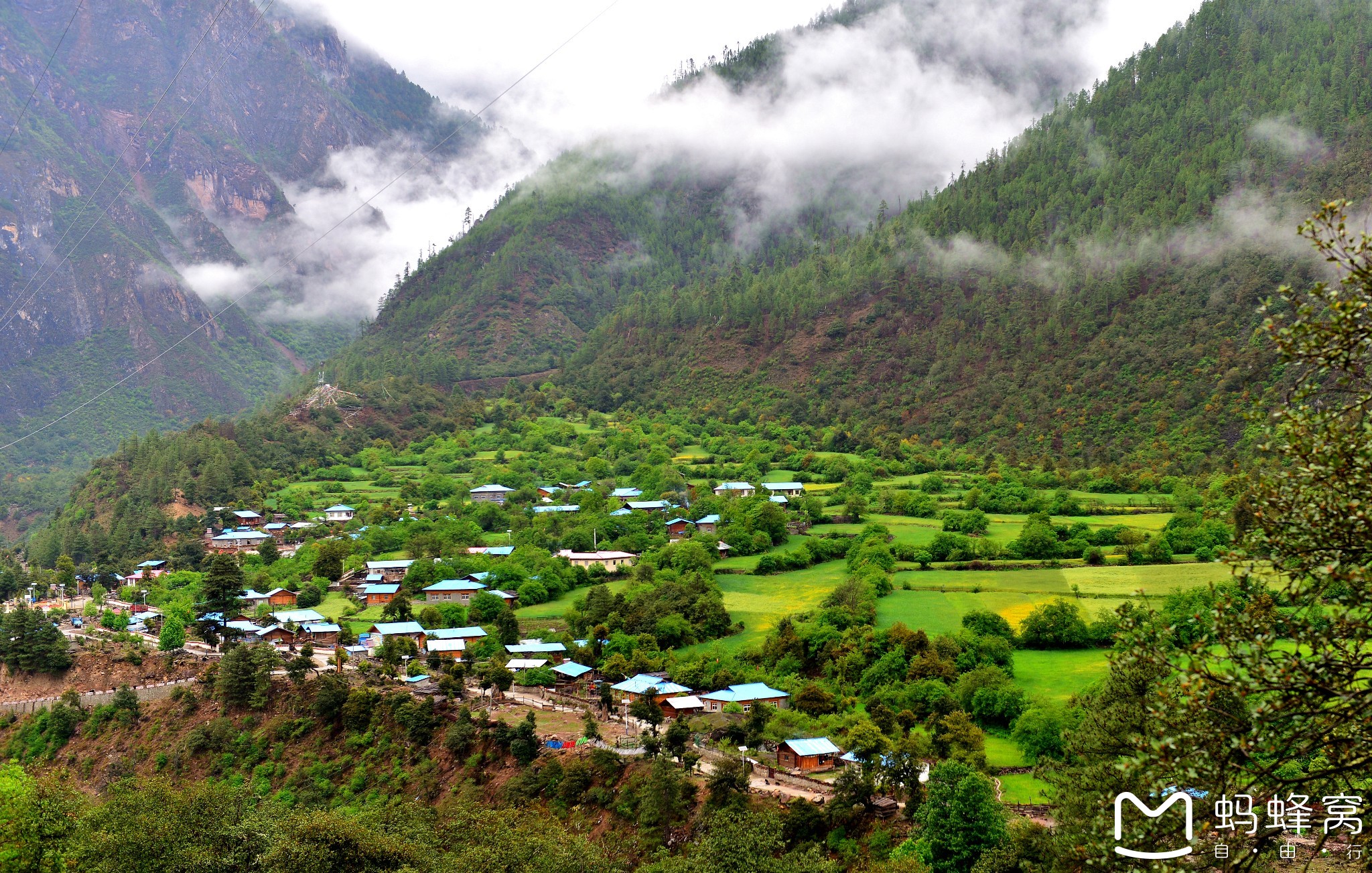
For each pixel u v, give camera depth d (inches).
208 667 5221.5
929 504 7829.7
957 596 5191.9
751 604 5669.3
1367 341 955.3
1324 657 943.0
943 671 3966.5
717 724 3865.7
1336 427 989.8
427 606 6245.1
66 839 3282.5
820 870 2551.7
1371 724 923.4
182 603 6353.3
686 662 4734.3
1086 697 3186.5
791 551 6633.9
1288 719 949.8
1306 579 997.8
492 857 2866.6
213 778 4367.6
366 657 5196.9
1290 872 1601.9
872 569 5620.1
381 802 3801.7
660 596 5502.0
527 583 6378.0
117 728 4906.5
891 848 2802.7
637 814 3272.6
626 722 4067.4
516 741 3772.1
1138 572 5364.2
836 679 4239.7
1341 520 953.5
